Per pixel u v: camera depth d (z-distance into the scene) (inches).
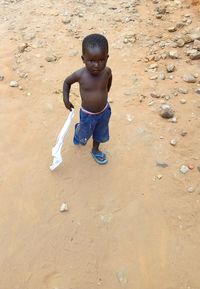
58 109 78.5
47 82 84.6
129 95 81.5
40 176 66.5
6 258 56.1
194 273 55.1
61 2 111.7
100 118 61.3
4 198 63.1
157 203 62.9
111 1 112.3
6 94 81.7
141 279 54.4
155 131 74.0
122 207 62.4
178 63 89.7
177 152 70.5
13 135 73.2
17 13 106.8
